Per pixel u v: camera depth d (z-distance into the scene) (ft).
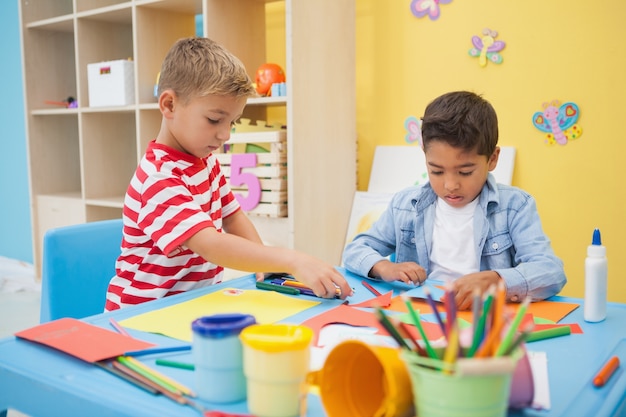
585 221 6.14
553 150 6.24
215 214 4.04
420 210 4.11
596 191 6.06
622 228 5.95
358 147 7.54
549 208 6.33
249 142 6.74
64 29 9.80
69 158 10.23
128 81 8.10
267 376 1.70
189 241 3.26
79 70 8.77
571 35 6.04
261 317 2.70
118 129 9.30
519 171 6.46
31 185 9.77
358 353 1.73
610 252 6.04
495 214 3.84
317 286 2.90
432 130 3.63
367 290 3.31
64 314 3.90
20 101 10.82
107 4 9.00
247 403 1.81
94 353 2.17
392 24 7.11
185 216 3.28
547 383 1.94
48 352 2.25
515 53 6.35
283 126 7.14
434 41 6.84
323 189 6.88
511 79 6.41
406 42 7.03
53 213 9.50
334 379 1.71
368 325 2.55
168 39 8.29
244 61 7.49
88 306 4.05
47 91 9.89
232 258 3.14
